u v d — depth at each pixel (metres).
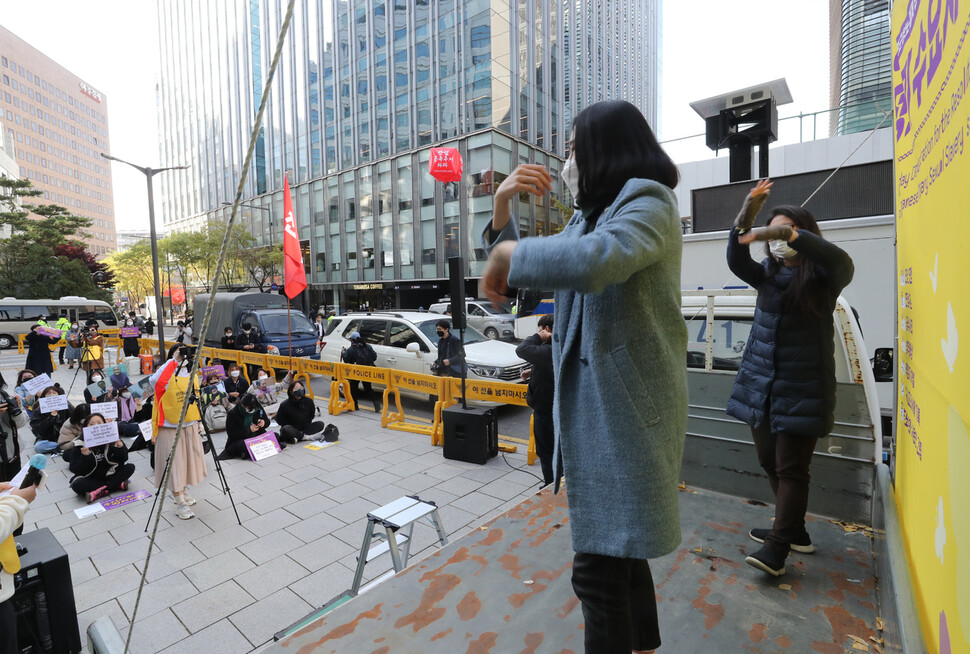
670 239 0.89
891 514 1.80
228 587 3.73
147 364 14.88
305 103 37.91
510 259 0.86
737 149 7.74
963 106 0.96
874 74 10.03
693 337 3.70
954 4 1.04
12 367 16.83
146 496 5.49
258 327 13.05
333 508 5.06
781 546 1.98
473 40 28.28
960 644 0.92
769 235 1.93
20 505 2.51
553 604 1.82
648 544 0.87
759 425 2.23
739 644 1.62
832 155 10.60
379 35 32.50
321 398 10.71
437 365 7.59
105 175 121.44
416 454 6.69
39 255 35.91
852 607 1.78
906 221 1.76
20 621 2.91
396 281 32.78
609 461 0.93
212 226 37.03
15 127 95.44
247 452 6.62
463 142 29.03
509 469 6.05
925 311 1.40
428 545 4.25
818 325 2.04
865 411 2.34
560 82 34.47
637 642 1.31
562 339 1.06
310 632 1.70
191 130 52.12
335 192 36.34
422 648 1.61
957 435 0.99
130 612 3.47
